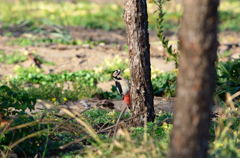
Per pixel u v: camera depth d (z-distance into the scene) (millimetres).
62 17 33938
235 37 29859
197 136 4715
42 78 17375
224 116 9164
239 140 7211
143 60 8844
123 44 25547
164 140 7625
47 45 23406
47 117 10133
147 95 9055
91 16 34938
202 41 4531
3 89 7992
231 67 13438
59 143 8406
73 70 19266
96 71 17578
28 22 30938
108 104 12828
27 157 7617
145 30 8781
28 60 20188
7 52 21688
